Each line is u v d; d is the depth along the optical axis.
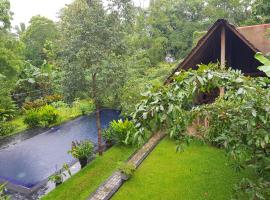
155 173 9.07
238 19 28.78
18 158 12.55
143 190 8.10
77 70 9.61
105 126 16.75
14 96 20.34
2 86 16.72
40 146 13.95
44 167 11.54
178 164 9.55
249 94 3.56
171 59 30.05
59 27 9.95
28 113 17.38
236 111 4.11
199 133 5.43
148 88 3.81
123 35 9.97
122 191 8.16
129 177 8.80
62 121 17.78
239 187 4.92
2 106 17.27
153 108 3.35
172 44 29.12
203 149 10.42
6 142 14.62
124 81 10.56
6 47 15.31
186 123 3.95
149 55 27.31
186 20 30.52
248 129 3.73
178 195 7.69
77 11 9.19
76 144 11.37
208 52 9.73
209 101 9.71
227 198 7.30
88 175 9.58
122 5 9.48
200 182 8.25
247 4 28.30
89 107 19.22
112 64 9.74
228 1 29.06
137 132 3.45
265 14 12.26
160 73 19.88
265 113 3.54
